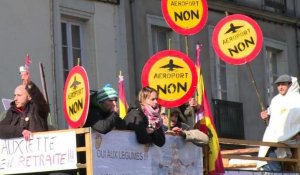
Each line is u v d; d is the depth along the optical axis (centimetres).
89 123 2062
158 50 4569
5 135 2092
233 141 2516
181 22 2633
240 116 5025
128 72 4322
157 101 2161
